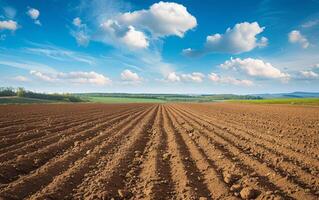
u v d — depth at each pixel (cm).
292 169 875
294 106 4925
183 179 791
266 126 1906
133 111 4031
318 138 1403
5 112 3028
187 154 1105
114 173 838
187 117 2864
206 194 698
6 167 852
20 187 684
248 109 4247
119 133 1634
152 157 1059
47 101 9425
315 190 706
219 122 2248
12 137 1420
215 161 995
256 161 959
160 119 2650
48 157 1042
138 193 703
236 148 1191
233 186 714
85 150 1153
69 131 1666
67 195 673
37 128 1777
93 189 708
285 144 1259
